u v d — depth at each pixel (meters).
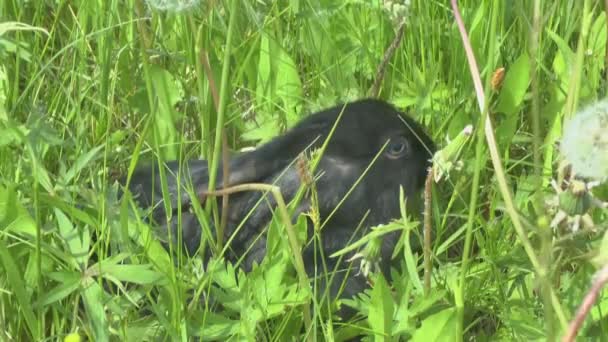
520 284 3.11
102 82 3.67
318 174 3.29
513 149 3.79
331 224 3.28
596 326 2.85
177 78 3.84
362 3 3.96
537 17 2.28
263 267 2.90
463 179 3.47
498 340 2.97
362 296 2.94
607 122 2.10
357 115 3.35
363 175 3.15
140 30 3.02
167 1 2.83
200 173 3.36
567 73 3.71
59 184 3.07
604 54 3.82
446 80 4.01
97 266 2.82
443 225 3.31
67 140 3.30
